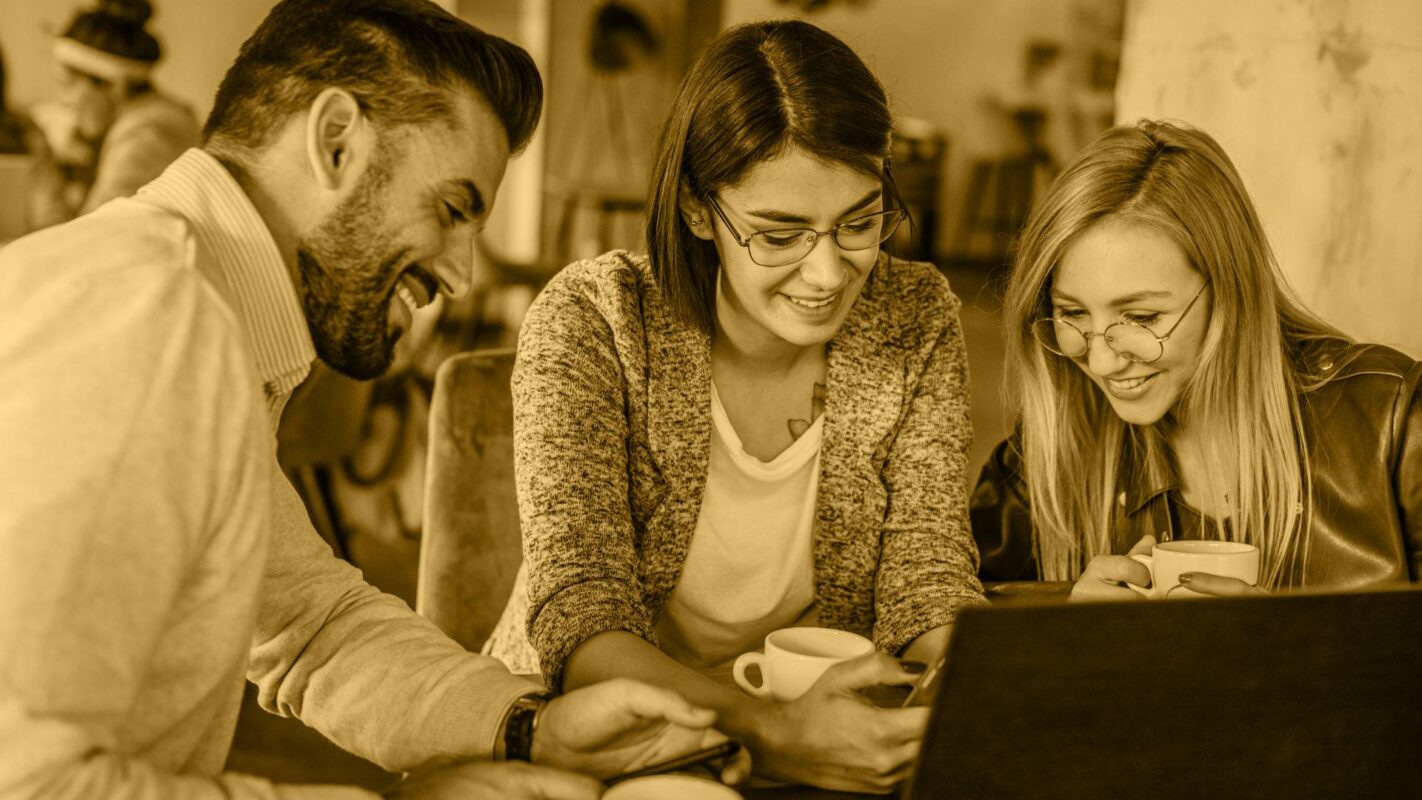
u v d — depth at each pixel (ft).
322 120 2.94
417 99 2.99
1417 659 2.79
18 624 2.28
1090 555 5.58
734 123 4.22
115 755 2.47
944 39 35.60
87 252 2.60
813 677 3.70
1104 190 4.86
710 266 4.80
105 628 2.39
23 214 19.57
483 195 3.20
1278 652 2.66
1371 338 7.02
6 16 20.63
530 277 22.44
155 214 2.78
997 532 5.84
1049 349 5.28
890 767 3.38
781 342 4.83
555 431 4.55
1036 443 5.53
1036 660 2.49
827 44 4.33
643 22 31.81
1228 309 4.91
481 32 3.21
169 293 2.58
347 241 3.05
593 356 4.74
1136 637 2.54
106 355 2.46
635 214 29.43
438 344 18.53
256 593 2.79
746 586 5.03
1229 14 7.96
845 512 5.02
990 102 35.76
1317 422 5.06
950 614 4.51
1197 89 8.29
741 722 3.59
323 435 11.19
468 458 5.86
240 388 2.65
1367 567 4.88
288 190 3.00
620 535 4.44
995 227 35.32
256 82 2.99
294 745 9.70
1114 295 4.83
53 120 19.49
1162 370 4.95
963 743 2.55
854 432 5.02
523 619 5.06
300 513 3.95
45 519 2.33
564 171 31.65
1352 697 2.77
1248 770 2.77
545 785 3.12
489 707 3.52
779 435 5.06
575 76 31.48
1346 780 2.86
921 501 5.00
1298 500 5.05
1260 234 4.99
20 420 2.38
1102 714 2.60
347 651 3.81
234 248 2.94
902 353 5.12
